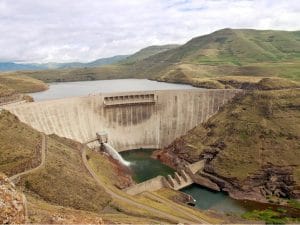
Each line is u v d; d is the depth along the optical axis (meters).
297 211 137.50
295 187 153.12
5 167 114.81
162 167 185.75
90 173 139.38
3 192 52.03
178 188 162.38
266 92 199.88
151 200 132.88
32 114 175.00
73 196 112.38
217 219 125.00
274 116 186.88
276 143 174.25
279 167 162.88
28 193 106.25
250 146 176.75
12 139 132.25
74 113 197.38
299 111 187.88
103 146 195.25
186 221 113.00
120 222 81.75
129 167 184.62
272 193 154.25
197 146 194.75
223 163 173.25
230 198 152.62
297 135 175.50
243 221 126.06
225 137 187.88
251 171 164.00
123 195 126.94
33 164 121.06
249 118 190.75
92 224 63.09
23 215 52.59
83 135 195.62
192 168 175.50
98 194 119.81
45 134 160.62
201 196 154.75
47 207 85.31
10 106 168.88
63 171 124.12
